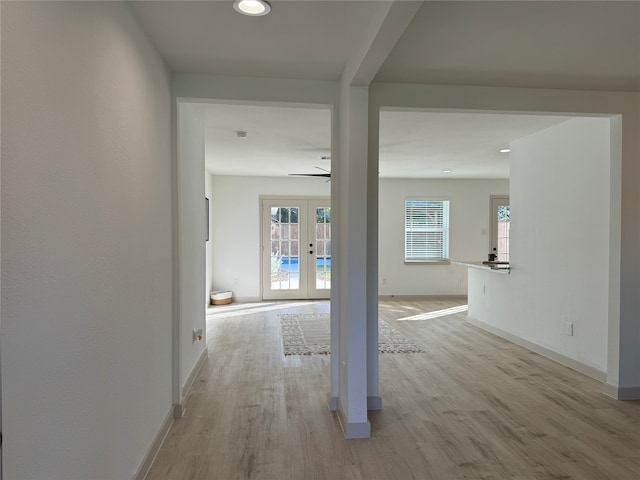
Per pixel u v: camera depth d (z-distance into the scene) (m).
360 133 2.64
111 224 1.73
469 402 3.25
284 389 3.51
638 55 2.56
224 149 5.43
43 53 1.19
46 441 1.22
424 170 7.20
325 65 2.70
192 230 3.67
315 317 6.51
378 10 1.92
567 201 4.12
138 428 2.12
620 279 3.29
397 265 8.38
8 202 1.02
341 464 2.36
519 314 4.95
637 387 3.31
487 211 8.44
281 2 1.92
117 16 1.79
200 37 2.30
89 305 1.51
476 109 3.11
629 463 2.38
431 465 2.35
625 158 3.26
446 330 5.72
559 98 3.18
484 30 2.23
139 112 2.10
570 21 2.13
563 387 3.58
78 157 1.42
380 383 3.67
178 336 2.91
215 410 3.08
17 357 1.07
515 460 2.41
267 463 2.37
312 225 8.28
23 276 1.09
